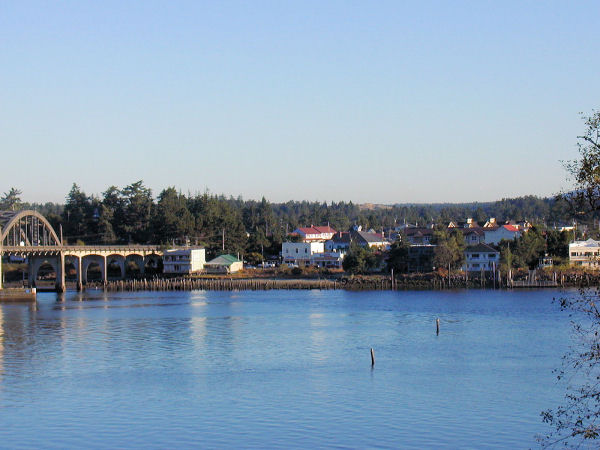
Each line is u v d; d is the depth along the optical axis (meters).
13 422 56.66
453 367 74.62
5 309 131.50
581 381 67.62
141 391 65.50
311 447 50.50
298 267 198.00
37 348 87.38
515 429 54.16
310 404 60.91
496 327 102.19
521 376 70.19
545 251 180.12
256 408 59.81
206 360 79.19
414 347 86.62
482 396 63.09
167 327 104.75
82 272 189.75
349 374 71.69
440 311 121.94
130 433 53.84
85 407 60.53
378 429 54.31
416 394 63.91
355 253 189.50
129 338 94.56
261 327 104.12
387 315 117.25
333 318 114.00
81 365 76.88
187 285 176.00
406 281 170.25
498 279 164.38
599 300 42.16
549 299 138.00
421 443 51.22
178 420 56.78
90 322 111.00
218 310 127.25
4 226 164.50
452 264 177.62
